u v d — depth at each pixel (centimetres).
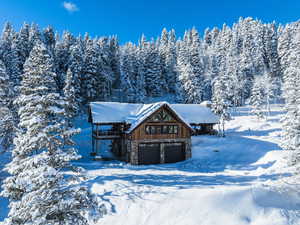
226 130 4475
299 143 1376
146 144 2659
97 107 2942
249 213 893
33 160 690
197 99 5034
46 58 1118
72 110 2417
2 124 1820
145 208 1112
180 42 8725
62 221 676
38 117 729
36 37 5556
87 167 2298
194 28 9606
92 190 1449
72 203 686
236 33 9300
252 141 3133
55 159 729
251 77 6794
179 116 2738
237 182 1641
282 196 986
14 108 2161
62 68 5256
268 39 7525
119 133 2895
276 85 6312
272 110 5559
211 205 983
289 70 2444
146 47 6994
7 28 6431
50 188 693
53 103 779
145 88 6153
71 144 793
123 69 5631
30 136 730
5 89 2023
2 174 1842
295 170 1251
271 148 2667
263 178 1700
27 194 658
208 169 2273
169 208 1054
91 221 1052
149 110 2711
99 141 3634
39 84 901
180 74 6009
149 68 6375
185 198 1106
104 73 5147
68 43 5881
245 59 6794
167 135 2734
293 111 1638
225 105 3800
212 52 8050
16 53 4541
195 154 2895
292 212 873
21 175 674
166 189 1366
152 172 2114
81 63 4681
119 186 1488
